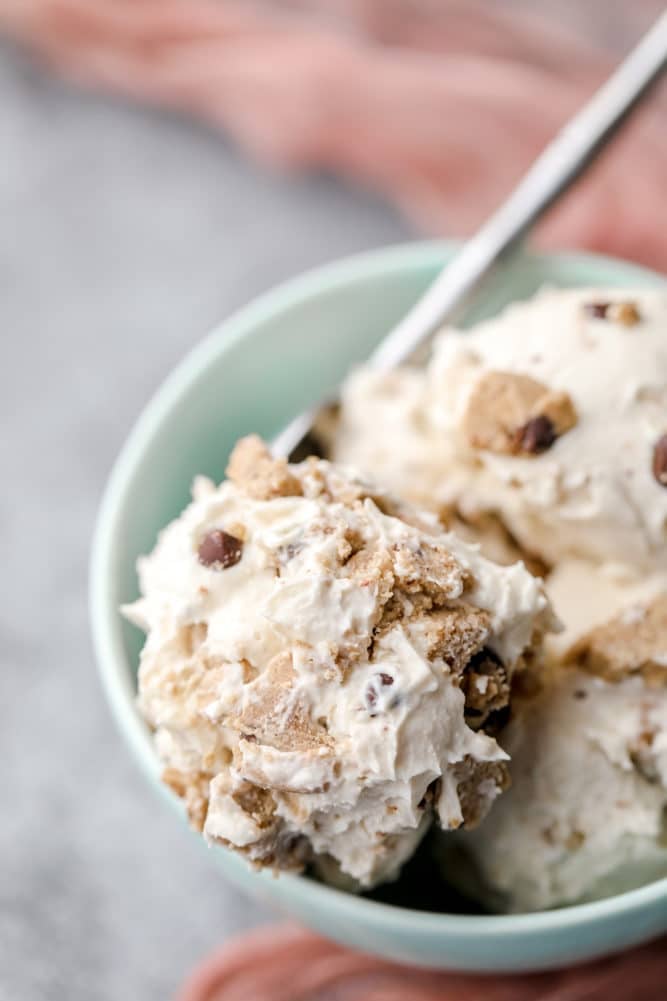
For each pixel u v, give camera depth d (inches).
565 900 13.6
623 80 15.1
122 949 15.8
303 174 19.1
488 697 12.5
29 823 16.4
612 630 13.3
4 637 17.2
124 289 18.8
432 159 18.4
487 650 12.6
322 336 15.6
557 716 13.3
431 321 15.3
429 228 18.6
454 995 15.2
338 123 18.6
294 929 15.6
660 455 13.4
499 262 15.3
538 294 15.4
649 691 13.3
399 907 13.9
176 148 19.4
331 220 18.9
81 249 19.0
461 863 13.8
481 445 13.6
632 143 17.6
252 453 13.0
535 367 13.8
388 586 12.2
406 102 18.4
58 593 17.4
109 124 19.6
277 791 12.2
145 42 19.2
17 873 16.2
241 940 15.6
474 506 14.0
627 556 13.7
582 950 13.4
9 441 18.2
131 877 16.1
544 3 19.1
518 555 14.0
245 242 18.9
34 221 19.2
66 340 18.6
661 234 17.4
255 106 18.8
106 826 16.3
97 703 16.9
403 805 12.2
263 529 12.5
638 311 13.9
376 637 12.2
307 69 18.6
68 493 17.9
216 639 12.3
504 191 18.3
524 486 13.6
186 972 15.7
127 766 16.6
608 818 13.4
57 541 17.7
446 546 12.6
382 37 19.3
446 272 15.4
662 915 13.0
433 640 12.2
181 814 13.3
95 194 19.3
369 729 12.0
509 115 18.2
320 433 14.9
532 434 13.5
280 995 15.3
